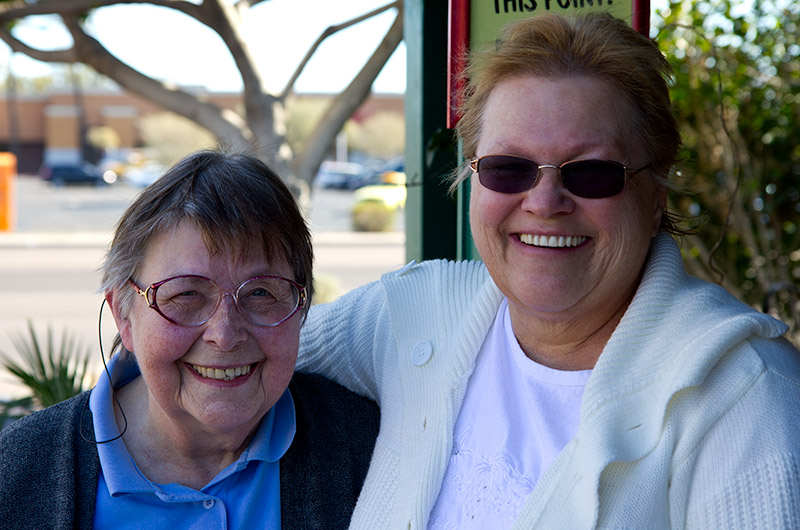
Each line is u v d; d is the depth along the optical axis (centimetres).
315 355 214
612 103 158
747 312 157
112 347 194
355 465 198
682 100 520
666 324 162
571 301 165
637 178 162
